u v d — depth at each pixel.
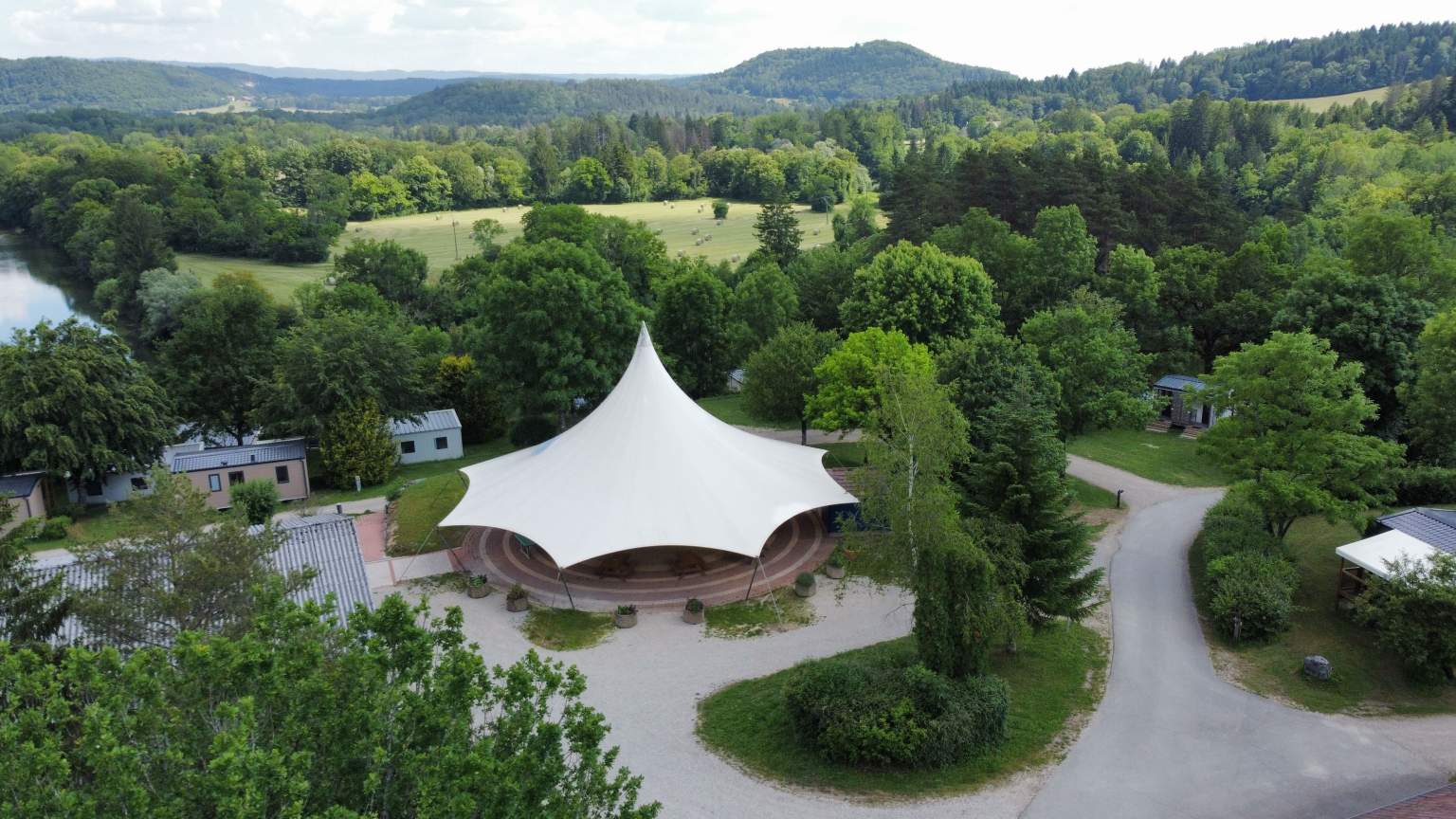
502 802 12.17
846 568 33.72
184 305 84.94
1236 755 22.02
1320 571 32.41
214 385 54.75
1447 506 38.69
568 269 53.47
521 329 51.56
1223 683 25.56
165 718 12.50
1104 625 29.34
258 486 42.16
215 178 151.62
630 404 35.72
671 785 21.23
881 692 22.62
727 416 58.97
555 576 33.94
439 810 11.20
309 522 33.22
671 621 30.39
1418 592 24.77
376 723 12.40
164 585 19.42
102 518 43.12
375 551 36.81
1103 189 76.69
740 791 20.98
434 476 46.81
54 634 20.53
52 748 11.38
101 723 11.19
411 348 51.84
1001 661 26.91
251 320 56.69
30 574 23.62
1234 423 33.72
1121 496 42.69
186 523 20.22
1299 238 74.88
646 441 34.38
